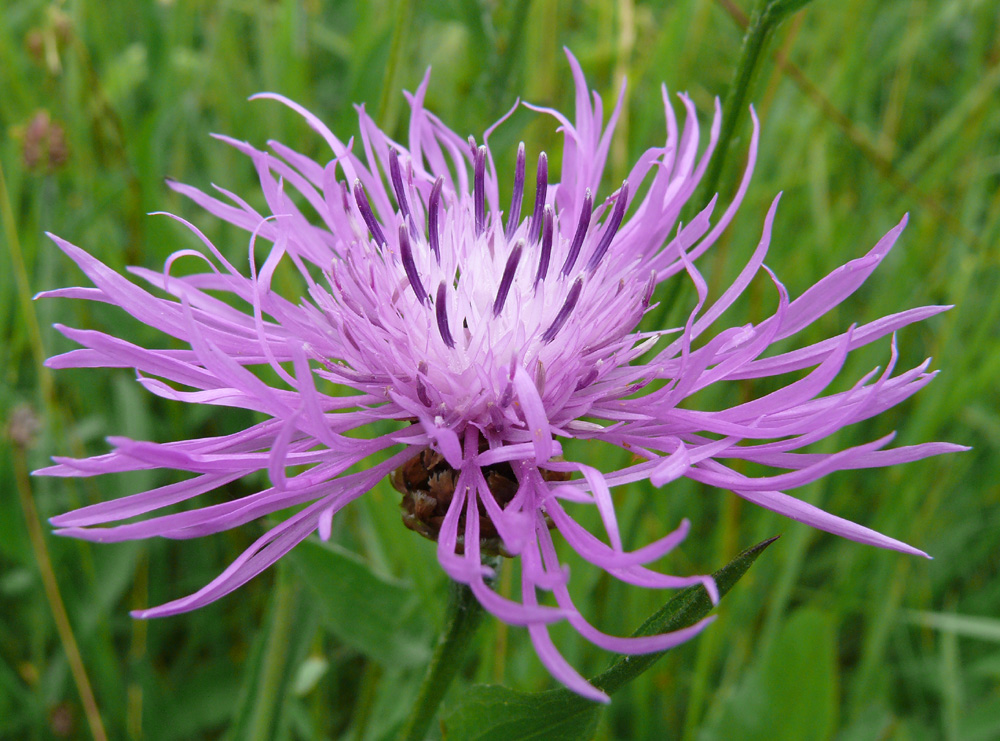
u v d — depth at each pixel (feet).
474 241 0.18
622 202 0.18
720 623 0.26
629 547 0.27
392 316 0.17
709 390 0.30
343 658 0.29
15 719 0.26
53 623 0.28
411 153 0.19
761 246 0.16
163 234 0.29
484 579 0.16
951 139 0.41
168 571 0.31
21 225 0.35
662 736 0.28
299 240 0.18
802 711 0.24
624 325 0.17
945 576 0.33
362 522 0.27
